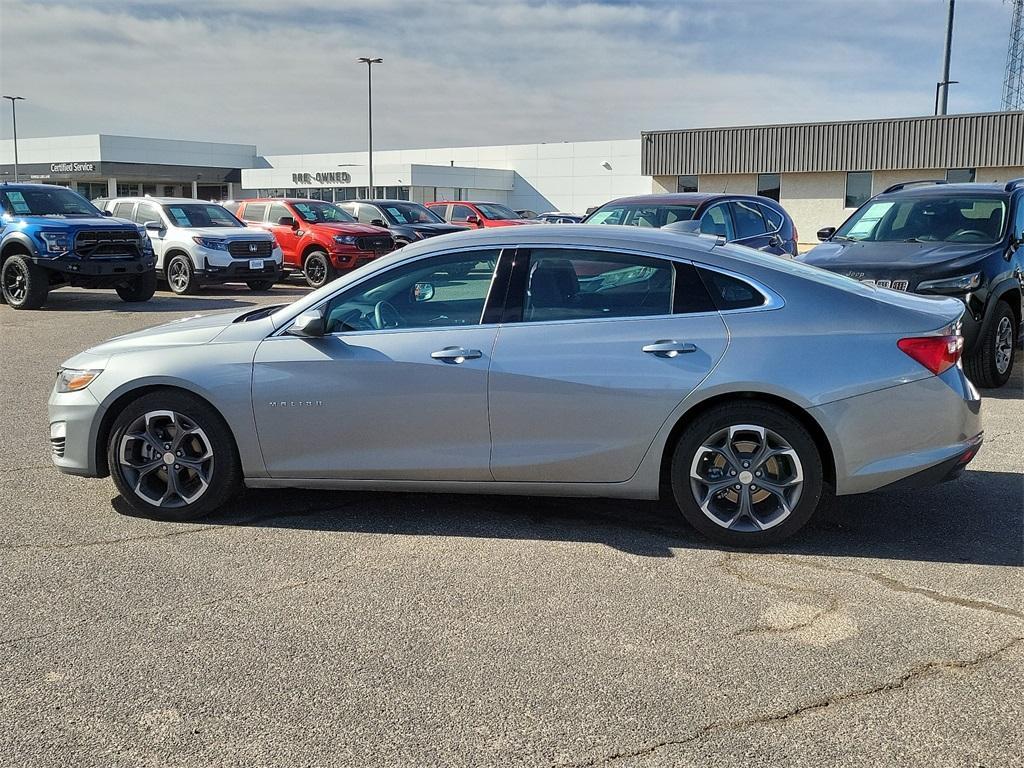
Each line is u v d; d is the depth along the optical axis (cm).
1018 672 349
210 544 487
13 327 1333
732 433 466
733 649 369
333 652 368
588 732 310
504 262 490
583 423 471
